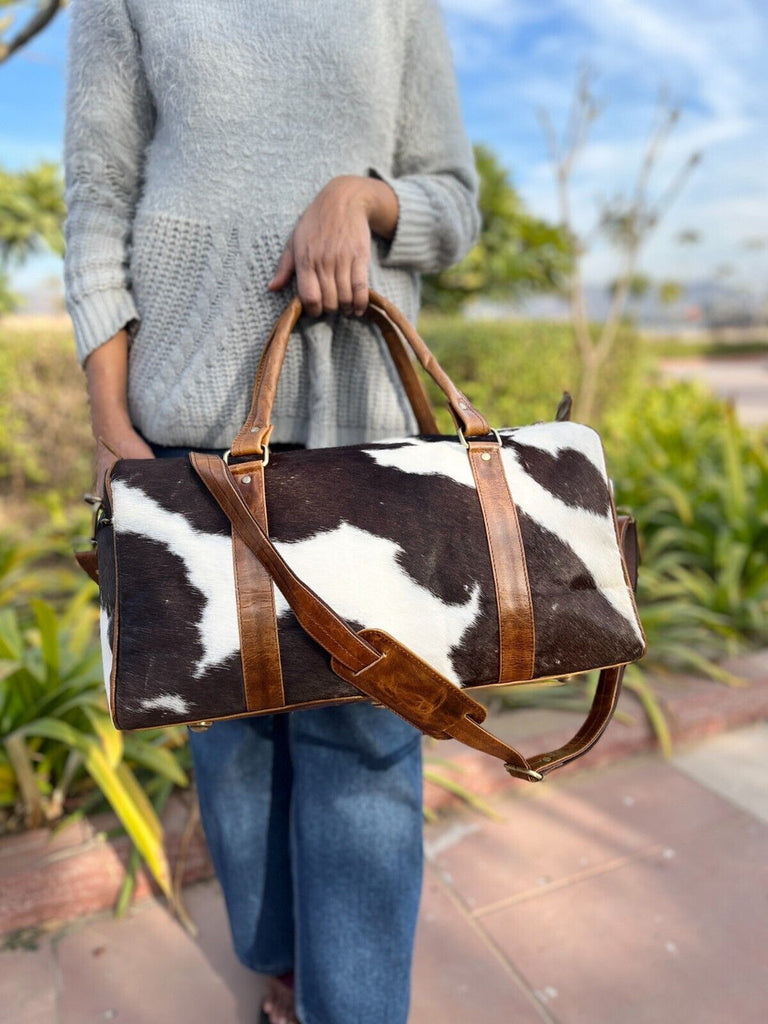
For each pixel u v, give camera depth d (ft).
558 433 2.96
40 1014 4.15
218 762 3.59
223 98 2.89
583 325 15.10
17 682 5.54
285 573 2.42
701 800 6.03
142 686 2.42
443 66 3.37
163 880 4.80
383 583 2.54
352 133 3.08
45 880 4.80
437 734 2.69
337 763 3.33
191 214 3.00
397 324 3.01
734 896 4.99
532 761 2.80
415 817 3.48
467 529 2.65
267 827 3.72
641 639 2.82
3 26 7.82
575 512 2.81
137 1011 4.17
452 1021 4.06
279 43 2.88
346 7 2.93
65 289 3.28
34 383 13.04
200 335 3.11
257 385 2.80
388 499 2.62
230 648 2.46
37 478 13.25
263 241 3.01
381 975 3.46
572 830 5.65
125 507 2.53
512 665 2.66
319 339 3.14
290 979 3.96
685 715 6.89
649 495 10.50
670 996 4.24
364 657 2.44
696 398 19.88
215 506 2.56
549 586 2.69
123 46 2.98
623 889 5.04
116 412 3.20
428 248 3.34
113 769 5.08
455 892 5.01
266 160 2.97
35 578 8.67
